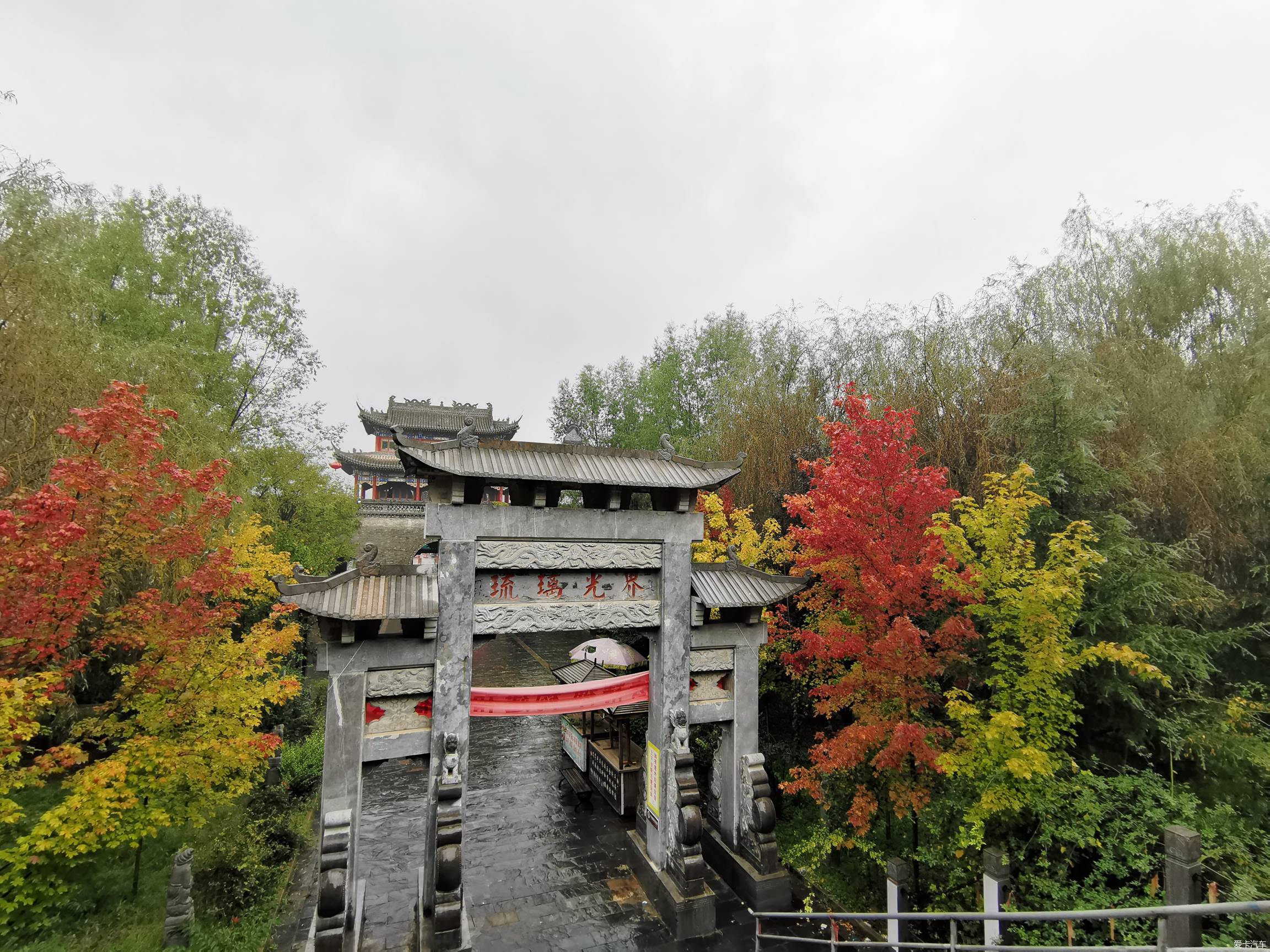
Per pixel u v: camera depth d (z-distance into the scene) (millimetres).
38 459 11195
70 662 9680
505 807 16547
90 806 8781
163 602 10625
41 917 9703
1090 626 10000
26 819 11016
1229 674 11055
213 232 23906
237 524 18344
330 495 25641
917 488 10406
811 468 11977
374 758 10594
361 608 10234
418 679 10875
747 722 13297
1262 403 11273
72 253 13469
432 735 10805
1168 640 9695
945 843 9930
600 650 18734
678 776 12008
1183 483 11281
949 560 9867
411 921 11539
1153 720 9539
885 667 10156
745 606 12922
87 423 9961
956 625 9734
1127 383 12250
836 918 9180
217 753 10617
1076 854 9375
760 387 20719
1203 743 9094
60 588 8953
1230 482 11055
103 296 15742
